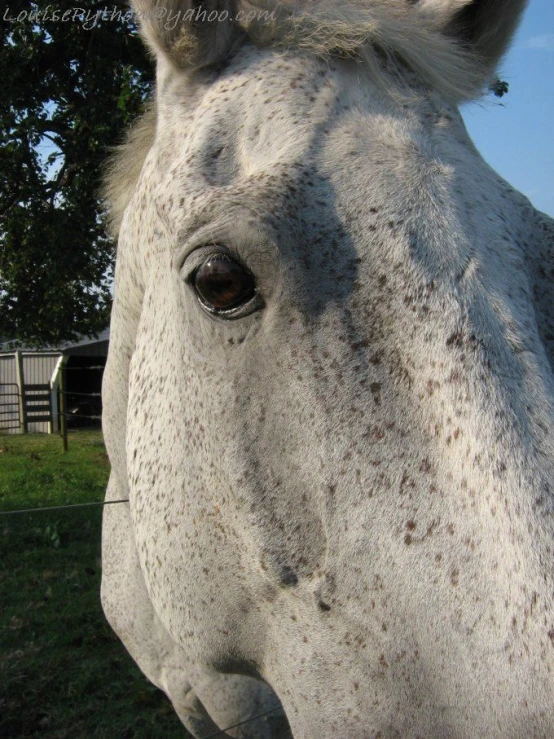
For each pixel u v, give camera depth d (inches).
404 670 44.7
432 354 44.9
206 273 49.9
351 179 49.8
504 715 38.8
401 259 46.9
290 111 53.9
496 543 40.6
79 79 370.9
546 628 37.6
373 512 46.0
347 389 47.8
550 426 42.1
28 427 611.8
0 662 151.6
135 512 70.4
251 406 52.2
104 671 151.9
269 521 51.9
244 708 80.7
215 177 54.4
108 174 87.4
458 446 43.1
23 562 212.2
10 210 397.4
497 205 51.0
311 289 48.8
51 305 431.5
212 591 59.7
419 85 57.7
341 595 48.3
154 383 66.2
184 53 61.9
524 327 45.1
